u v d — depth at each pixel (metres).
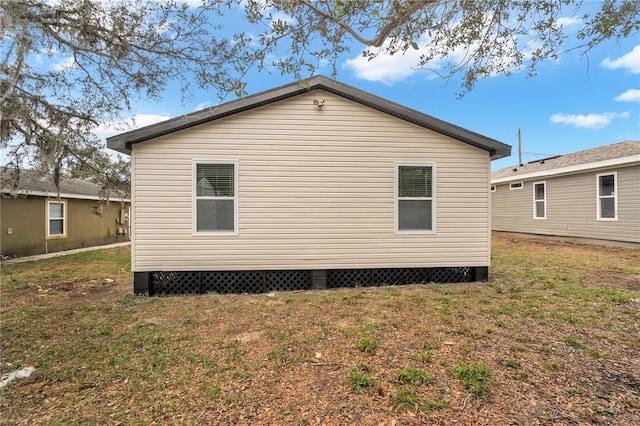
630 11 2.57
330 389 2.50
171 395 2.47
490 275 6.67
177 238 5.61
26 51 4.61
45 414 2.27
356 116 5.94
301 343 3.34
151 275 5.64
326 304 4.75
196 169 5.64
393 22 2.46
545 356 2.99
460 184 6.16
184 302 5.03
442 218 6.14
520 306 4.46
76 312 4.51
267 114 5.77
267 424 2.13
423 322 3.88
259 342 3.40
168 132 5.49
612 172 10.05
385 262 6.03
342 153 5.93
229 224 5.74
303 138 5.85
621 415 2.17
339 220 5.94
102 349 3.27
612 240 10.07
